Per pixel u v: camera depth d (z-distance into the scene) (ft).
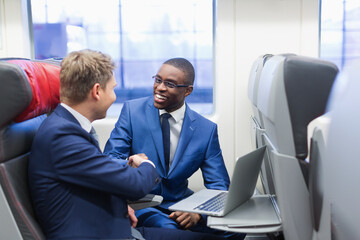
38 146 3.98
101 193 4.19
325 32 7.82
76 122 4.21
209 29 7.88
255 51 7.69
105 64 4.29
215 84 7.97
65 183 3.99
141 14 9.38
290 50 7.66
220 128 7.90
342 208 3.64
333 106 3.52
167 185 6.33
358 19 7.77
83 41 8.52
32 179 3.99
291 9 7.56
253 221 4.29
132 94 12.66
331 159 3.57
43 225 4.07
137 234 5.01
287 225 4.14
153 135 6.32
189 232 5.34
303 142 3.89
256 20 7.62
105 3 8.48
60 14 8.20
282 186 4.04
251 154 4.52
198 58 8.00
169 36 9.61
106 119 8.01
